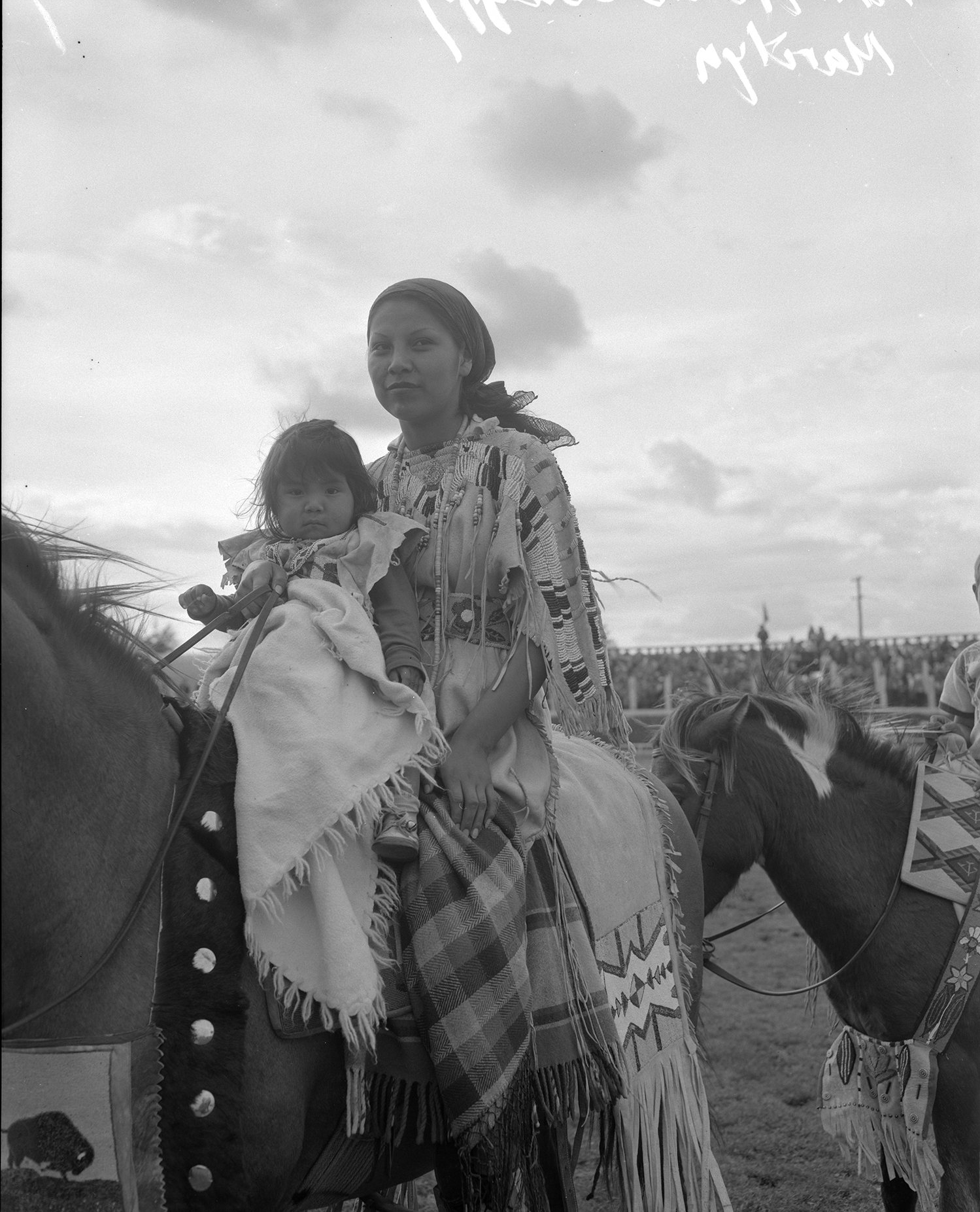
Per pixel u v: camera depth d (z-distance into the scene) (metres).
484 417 2.66
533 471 2.54
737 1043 6.10
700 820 3.63
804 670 4.07
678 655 28.50
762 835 3.65
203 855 1.91
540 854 2.47
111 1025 1.75
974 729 4.18
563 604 2.46
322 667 2.11
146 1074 1.74
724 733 3.66
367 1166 2.24
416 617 2.33
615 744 3.21
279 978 1.90
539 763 2.47
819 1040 6.16
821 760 3.68
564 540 2.54
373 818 2.04
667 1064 2.73
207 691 2.21
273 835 1.93
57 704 1.79
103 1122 1.67
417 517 2.45
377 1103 2.16
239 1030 1.85
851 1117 3.58
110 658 1.96
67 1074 1.68
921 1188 3.31
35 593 1.87
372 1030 1.91
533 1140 2.29
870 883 3.53
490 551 2.40
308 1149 2.06
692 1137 2.73
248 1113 1.87
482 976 2.16
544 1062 2.32
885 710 4.02
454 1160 2.36
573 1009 2.38
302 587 2.25
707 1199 2.72
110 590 2.06
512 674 2.36
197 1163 1.78
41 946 1.73
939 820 3.54
